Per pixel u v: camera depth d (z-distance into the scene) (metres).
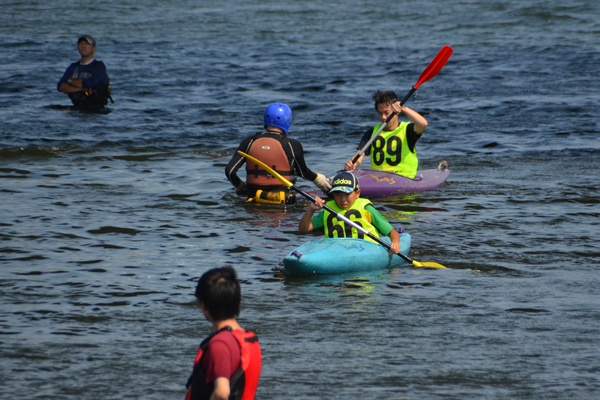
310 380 13.49
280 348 15.12
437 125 51.19
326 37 104.25
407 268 21.98
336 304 18.28
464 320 17.03
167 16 127.62
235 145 44.41
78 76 54.72
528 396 12.84
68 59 80.00
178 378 13.59
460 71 75.62
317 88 65.81
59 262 21.66
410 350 15.08
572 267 21.83
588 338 15.82
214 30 110.62
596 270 21.48
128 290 19.17
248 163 31.70
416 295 19.09
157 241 24.41
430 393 12.95
